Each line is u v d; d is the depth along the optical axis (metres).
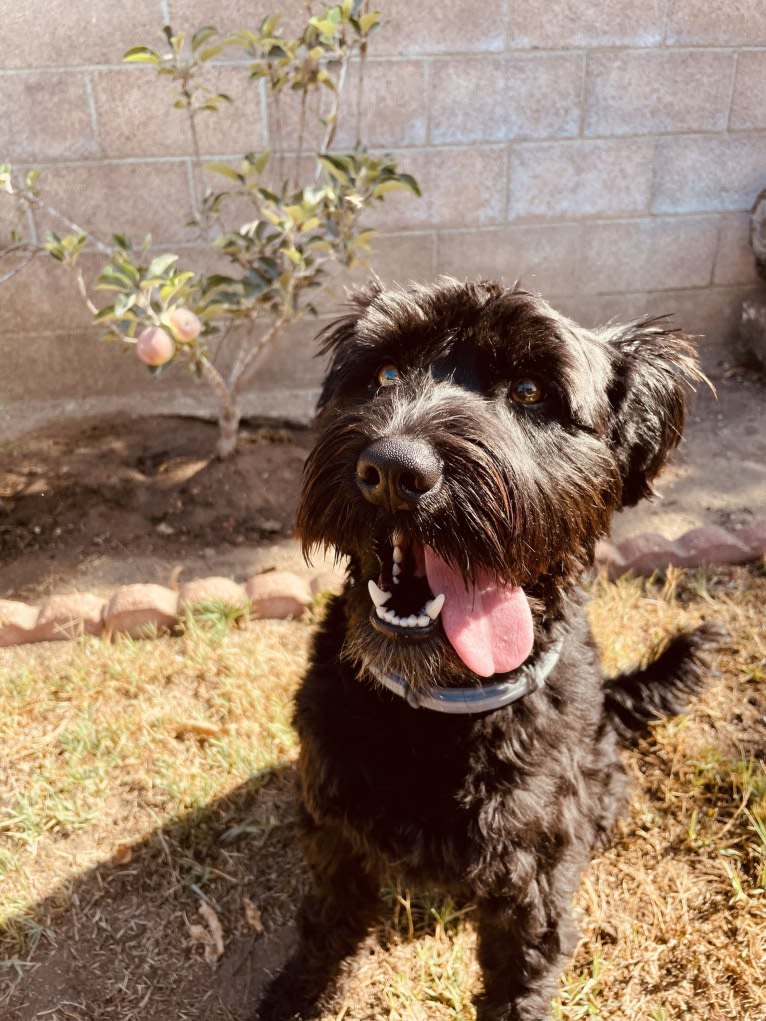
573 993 1.01
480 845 0.87
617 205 2.21
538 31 2.00
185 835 1.18
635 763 1.29
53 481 1.89
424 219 2.14
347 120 2.02
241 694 1.37
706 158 2.21
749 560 1.68
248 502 1.83
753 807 1.17
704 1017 0.98
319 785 0.92
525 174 2.14
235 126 1.99
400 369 0.94
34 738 1.31
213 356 2.18
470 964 1.06
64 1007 1.01
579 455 0.89
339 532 0.87
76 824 1.19
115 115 1.93
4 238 2.00
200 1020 1.01
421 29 1.96
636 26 2.03
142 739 1.30
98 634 1.53
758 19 2.08
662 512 1.82
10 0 1.80
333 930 1.02
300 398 2.22
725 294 2.37
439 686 0.86
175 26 1.89
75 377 2.15
